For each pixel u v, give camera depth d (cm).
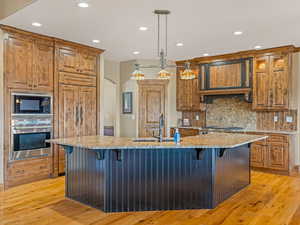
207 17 360
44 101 459
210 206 329
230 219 297
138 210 321
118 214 311
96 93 559
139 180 321
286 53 528
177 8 329
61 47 487
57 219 296
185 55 621
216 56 623
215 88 631
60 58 485
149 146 286
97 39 482
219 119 660
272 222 289
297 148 539
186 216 305
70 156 368
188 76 367
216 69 629
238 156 404
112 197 316
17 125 421
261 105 563
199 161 330
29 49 439
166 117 699
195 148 315
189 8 328
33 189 408
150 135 696
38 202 351
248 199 365
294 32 431
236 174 397
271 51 546
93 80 552
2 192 392
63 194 385
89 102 543
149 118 698
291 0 303
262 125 590
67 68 498
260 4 315
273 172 523
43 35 452
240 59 591
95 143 308
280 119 564
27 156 436
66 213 314
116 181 317
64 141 332
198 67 660
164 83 698
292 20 372
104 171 315
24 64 431
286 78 529
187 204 328
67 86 498
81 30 426
